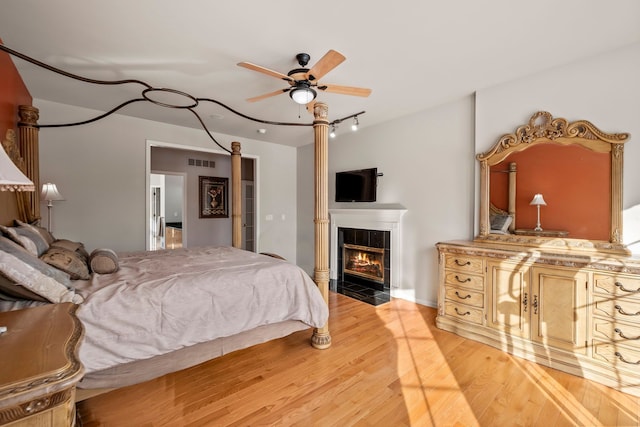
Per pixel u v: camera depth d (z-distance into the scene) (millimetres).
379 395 2057
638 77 2367
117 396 2043
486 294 2838
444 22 2064
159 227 8672
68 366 857
